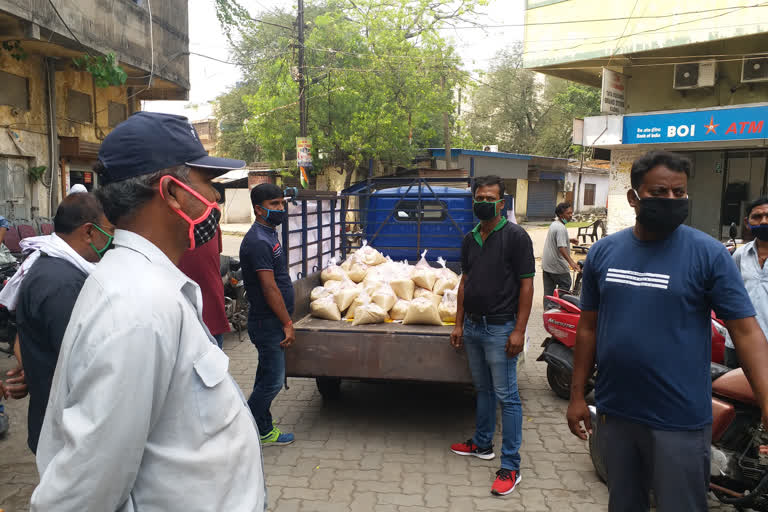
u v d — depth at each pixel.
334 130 20.64
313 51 20.14
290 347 4.20
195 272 3.85
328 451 4.12
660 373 2.13
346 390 5.48
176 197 1.32
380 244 6.04
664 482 2.14
